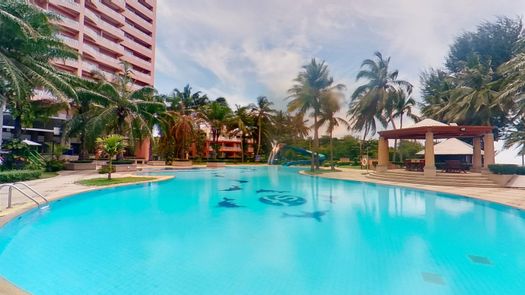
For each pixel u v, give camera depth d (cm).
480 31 2805
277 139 4069
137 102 2164
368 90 2669
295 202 1007
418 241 575
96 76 2303
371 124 2733
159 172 2162
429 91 3328
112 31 3475
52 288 362
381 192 1250
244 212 832
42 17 1280
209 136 4775
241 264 449
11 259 453
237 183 1565
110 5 3625
